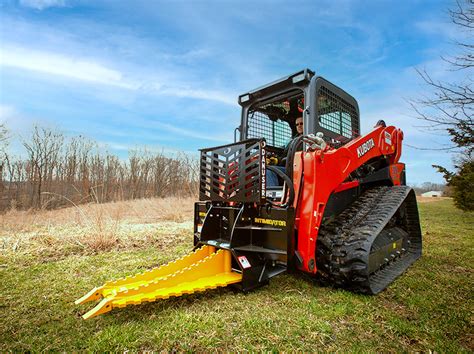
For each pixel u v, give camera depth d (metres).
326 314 2.28
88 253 4.27
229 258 2.73
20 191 18.67
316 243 2.89
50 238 4.71
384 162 4.18
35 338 1.89
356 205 3.40
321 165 2.84
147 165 23.00
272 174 3.49
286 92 3.49
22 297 2.56
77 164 20.53
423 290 2.89
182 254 4.18
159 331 1.95
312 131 3.05
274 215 2.68
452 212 12.45
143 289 2.22
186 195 12.48
